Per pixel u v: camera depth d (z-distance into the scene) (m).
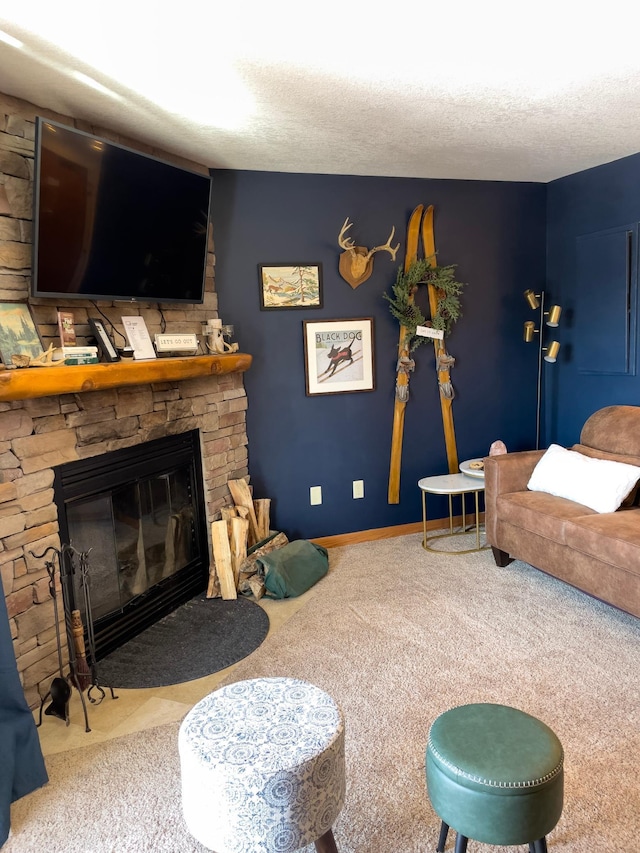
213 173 3.59
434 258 4.05
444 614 3.06
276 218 3.74
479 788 1.37
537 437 4.52
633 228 3.71
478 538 3.91
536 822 1.38
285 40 2.04
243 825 1.42
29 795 1.96
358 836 1.74
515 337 4.40
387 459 4.20
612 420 3.51
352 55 2.17
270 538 3.73
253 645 2.85
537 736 1.50
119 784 1.99
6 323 2.35
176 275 3.12
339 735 1.54
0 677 1.98
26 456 2.38
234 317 3.73
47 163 2.33
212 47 2.07
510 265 4.32
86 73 2.25
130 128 2.87
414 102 2.64
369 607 3.18
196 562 3.49
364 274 3.93
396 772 1.98
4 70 2.21
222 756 1.46
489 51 2.18
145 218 2.84
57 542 2.54
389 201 3.97
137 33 1.96
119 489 2.94
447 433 4.30
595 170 3.91
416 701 2.35
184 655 2.79
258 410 3.88
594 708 2.27
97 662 2.76
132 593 3.08
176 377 2.99
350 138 3.11
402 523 4.30
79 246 2.54
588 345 4.13
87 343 2.80
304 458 4.02
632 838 1.69
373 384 4.07
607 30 2.04
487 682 2.46
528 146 3.39
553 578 3.44
